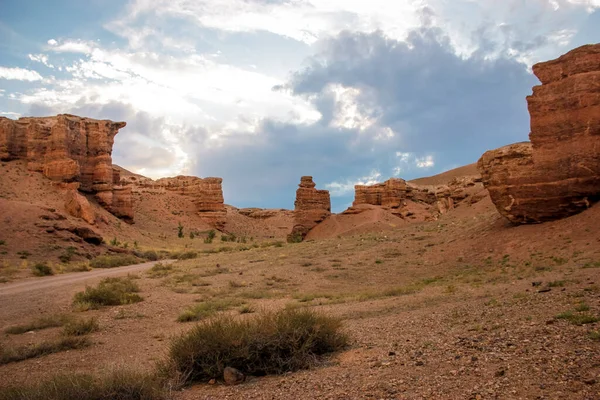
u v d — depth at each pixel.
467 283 21.08
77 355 11.16
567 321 8.85
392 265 30.81
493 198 31.09
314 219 77.44
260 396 6.92
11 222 51.06
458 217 49.69
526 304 11.70
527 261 23.89
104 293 20.36
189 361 8.35
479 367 6.84
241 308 16.86
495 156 33.66
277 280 27.48
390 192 89.31
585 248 22.44
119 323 15.58
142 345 12.05
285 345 8.66
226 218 140.00
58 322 15.77
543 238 25.91
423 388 6.26
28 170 82.31
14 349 11.46
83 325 14.31
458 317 11.53
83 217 73.44
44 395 7.01
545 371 6.21
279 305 18.20
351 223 74.06
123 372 7.58
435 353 8.08
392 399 6.00
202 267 36.31
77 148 86.12
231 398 6.97
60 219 56.88
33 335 13.95
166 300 20.73
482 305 12.92
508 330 8.94
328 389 6.84
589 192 26.34
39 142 83.81
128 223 92.25
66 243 51.56
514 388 5.76
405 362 7.79
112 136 92.38
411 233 44.09
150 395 7.13
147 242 80.25
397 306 15.78
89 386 7.14
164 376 8.00
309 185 78.12
